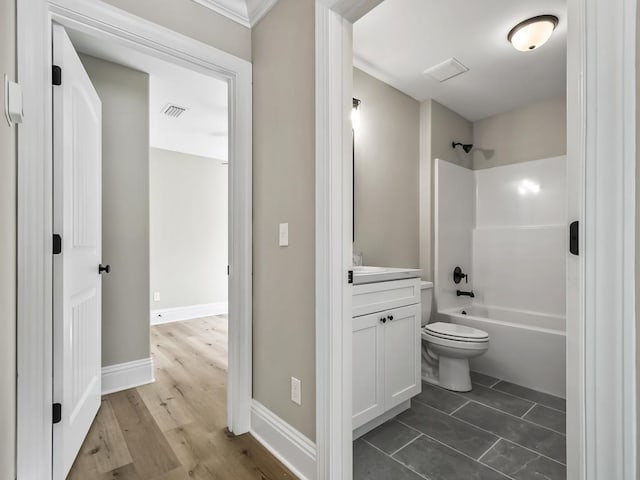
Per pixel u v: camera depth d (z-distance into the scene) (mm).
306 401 1447
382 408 1844
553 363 2340
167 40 1560
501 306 3268
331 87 1313
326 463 1300
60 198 1356
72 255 1508
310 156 1448
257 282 1771
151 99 3051
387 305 1892
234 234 1787
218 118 3496
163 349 3260
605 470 682
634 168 649
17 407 1205
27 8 1218
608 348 677
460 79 2725
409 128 2980
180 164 4684
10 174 1131
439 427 1889
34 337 1236
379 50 2346
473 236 3479
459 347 2270
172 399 2176
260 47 1777
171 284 4570
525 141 3203
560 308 2930
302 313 1478
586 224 698
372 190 2633
